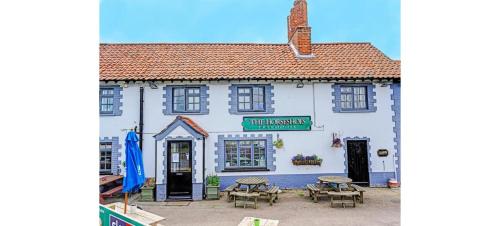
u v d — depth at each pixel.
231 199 13.54
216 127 14.92
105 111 14.84
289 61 16.11
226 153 14.94
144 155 14.61
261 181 12.84
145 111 14.83
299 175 14.91
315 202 12.59
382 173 15.09
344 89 15.41
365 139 15.13
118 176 14.21
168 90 14.92
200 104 15.01
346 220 10.25
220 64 15.72
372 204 12.17
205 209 11.87
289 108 15.10
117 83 14.79
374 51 17.00
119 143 14.70
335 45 17.55
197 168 13.79
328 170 14.95
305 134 15.05
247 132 14.95
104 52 16.20
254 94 15.29
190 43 17.19
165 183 13.63
